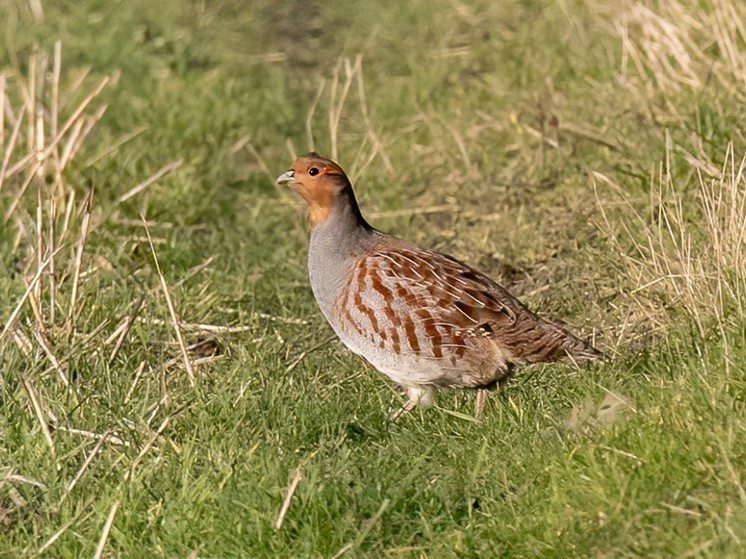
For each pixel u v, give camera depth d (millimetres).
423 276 8570
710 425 7043
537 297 10516
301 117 16125
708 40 13031
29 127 12742
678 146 11406
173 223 12953
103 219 12000
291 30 19031
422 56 17203
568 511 6777
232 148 14992
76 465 7859
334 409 8539
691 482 6711
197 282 11359
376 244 9008
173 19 18875
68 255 11117
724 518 6359
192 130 14969
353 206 9000
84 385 8922
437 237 12391
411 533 7070
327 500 7152
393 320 8570
